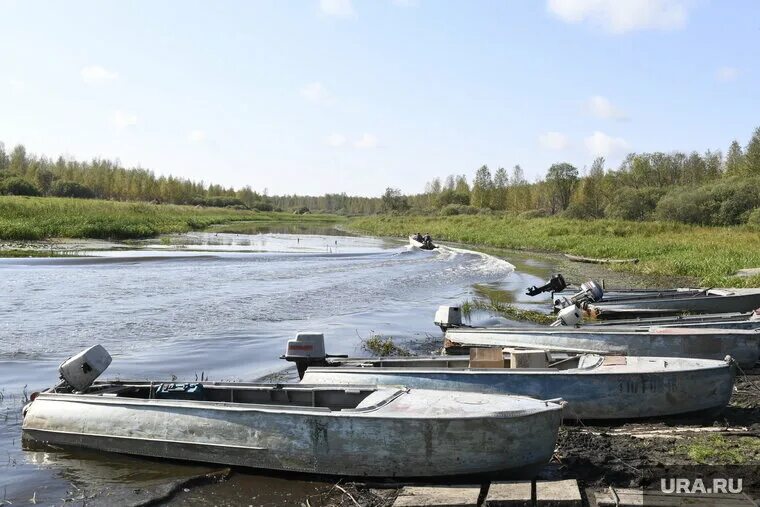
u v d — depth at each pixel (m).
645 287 24.41
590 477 7.18
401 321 17.86
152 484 7.25
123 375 11.75
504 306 20.20
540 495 6.49
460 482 7.09
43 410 8.48
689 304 17.19
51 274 25.88
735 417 9.38
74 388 8.88
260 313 18.48
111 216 62.31
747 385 11.11
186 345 14.34
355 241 59.25
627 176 93.38
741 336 11.59
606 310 16.83
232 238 57.12
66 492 7.04
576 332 12.09
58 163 130.25
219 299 20.73
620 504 6.35
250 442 7.46
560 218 77.75
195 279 25.75
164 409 7.88
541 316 18.48
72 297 20.31
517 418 7.01
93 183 118.12
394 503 6.38
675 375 8.98
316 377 9.55
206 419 7.66
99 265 29.72
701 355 11.60
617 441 8.28
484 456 6.98
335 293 22.91
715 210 60.06
